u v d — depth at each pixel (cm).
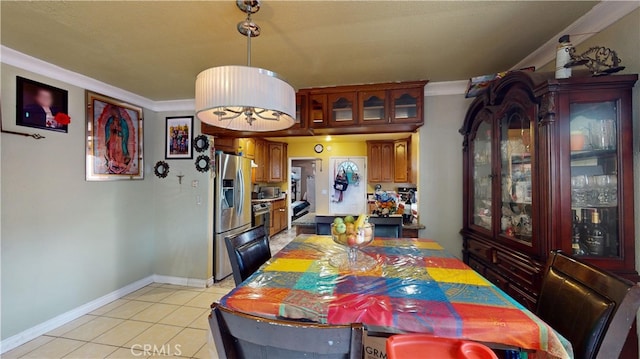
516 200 191
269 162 599
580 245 151
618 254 145
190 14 153
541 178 158
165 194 337
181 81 261
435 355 78
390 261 162
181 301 285
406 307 104
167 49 196
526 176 179
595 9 149
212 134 324
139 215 319
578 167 151
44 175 225
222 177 346
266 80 135
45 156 225
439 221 271
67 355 196
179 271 334
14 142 206
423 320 97
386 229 245
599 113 150
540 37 179
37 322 219
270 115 168
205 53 202
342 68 230
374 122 270
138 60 215
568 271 115
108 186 281
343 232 153
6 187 202
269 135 309
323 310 104
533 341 91
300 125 282
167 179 337
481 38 180
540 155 159
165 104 332
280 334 71
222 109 152
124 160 297
